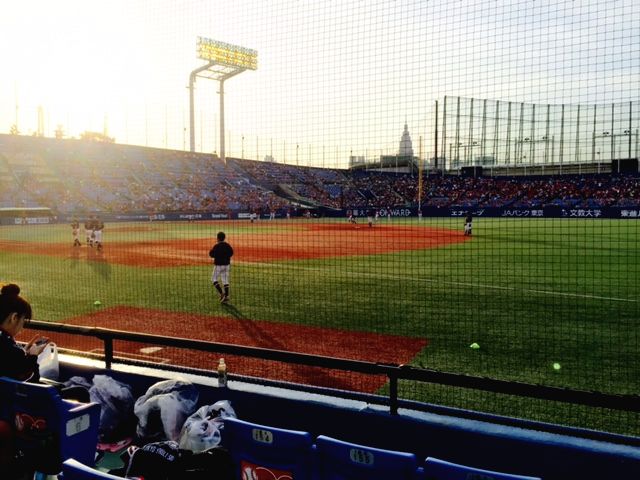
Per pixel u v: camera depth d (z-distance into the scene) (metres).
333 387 6.71
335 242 27.48
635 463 3.65
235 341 8.88
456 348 8.39
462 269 17.45
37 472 3.86
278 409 4.79
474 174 54.53
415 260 20.02
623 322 10.02
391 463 2.89
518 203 50.88
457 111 51.50
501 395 6.34
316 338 9.05
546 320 10.21
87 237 23.25
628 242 26.09
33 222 41.09
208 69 50.56
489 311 11.05
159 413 4.90
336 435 4.56
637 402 3.62
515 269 17.41
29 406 3.95
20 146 51.31
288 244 26.61
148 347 8.59
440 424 4.20
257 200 52.59
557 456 3.85
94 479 2.71
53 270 17.12
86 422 4.06
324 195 48.91
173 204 51.56
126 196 51.00
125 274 16.33
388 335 9.20
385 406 4.57
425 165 53.62
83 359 5.95
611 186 50.12
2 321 4.27
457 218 48.50
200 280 15.30
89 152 55.38
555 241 27.44
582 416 5.68
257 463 3.41
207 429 4.39
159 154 59.66
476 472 2.65
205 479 3.72
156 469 3.83
